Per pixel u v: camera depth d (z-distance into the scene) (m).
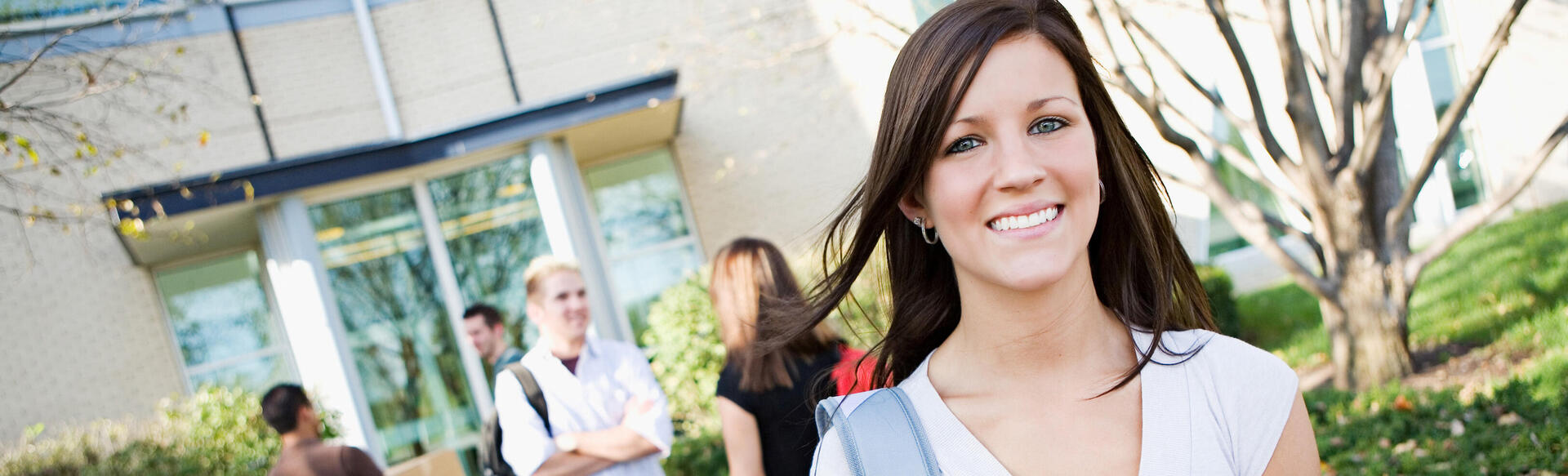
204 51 8.68
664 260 9.35
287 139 8.82
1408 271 5.18
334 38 9.05
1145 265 1.13
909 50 0.97
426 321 8.26
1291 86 5.07
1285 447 0.98
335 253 8.08
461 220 8.33
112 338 8.58
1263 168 8.77
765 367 2.56
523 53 9.23
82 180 8.30
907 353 1.25
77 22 7.85
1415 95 9.38
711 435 6.38
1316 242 5.35
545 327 3.58
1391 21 9.27
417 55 9.18
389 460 8.04
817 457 1.03
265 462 6.83
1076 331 0.99
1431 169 4.96
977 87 0.92
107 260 8.64
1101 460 0.95
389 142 7.68
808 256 3.82
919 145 0.94
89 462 6.77
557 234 7.96
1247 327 7.42
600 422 3.48
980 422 0.98
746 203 9.34
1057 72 0.95
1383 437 4.31
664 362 7.57
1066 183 0.93
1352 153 5.12
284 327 9.09
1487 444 3.88
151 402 8.64
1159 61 8.78
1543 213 8.37
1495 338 5.52
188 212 7.21
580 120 7.72
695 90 8.47
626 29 9.27
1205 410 0.96
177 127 8.53
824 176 9.28
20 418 8.21
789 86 9.30
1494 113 9.38
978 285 0.99
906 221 1.21
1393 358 5.19
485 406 8.23
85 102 8.14
